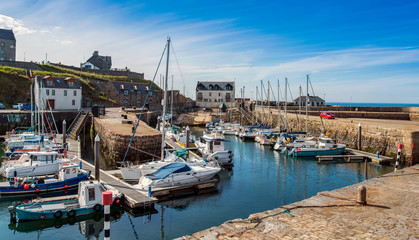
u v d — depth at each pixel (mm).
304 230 9695
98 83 77562
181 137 33906
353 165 27625
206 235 9312
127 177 19703
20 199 17094
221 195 18828
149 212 15695
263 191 19734
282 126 54531
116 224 14266
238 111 70875
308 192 19594
